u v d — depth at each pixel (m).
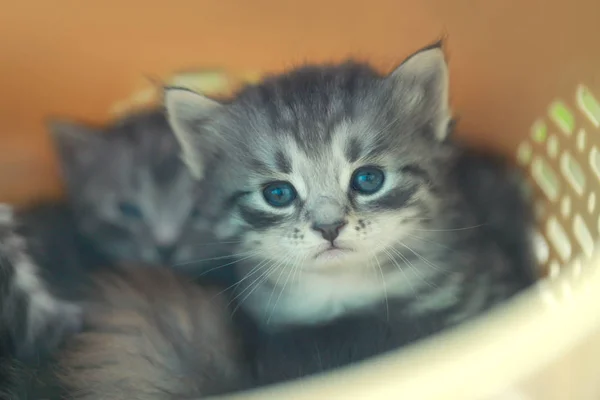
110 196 0.37
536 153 0.36
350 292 0.34
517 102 0.37
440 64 0.32
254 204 0.33
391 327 0.33
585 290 0.24
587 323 0.23
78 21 0.39
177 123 0.34
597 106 0.32
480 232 0.35
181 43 0.39
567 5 0.34
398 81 0.33
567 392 0.24
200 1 0.39
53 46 0.39
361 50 0.38
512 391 0.23
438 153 0.33
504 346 0.23
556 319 0.23
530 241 0.35
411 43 0.38
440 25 0.37
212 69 0.39
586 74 0.33
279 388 0.24
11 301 0.34
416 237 0.33
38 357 0.34
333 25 0.38
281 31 0.39
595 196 0.32
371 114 0.32
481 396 0.23
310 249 0.32
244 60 0.39
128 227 0.37
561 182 0.34
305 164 0.32
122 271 0.36
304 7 0.38
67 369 0.33
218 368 0.33
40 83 0.39
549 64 0.35
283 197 0.32
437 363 0.23
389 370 0.23
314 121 0.32
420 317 0.33
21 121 0.40
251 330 0.34
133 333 0.34
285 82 0.34
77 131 0.38
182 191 0.36
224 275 0.35
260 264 0.34
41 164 0.40
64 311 0.35
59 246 0.36
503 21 0.36
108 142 0.38
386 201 0.32
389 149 0.32
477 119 0.38
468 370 0.23
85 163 0.38
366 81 0.33
